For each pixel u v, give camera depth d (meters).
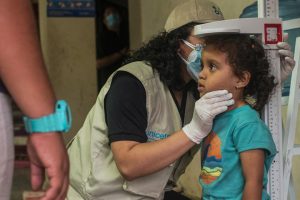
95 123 1.61
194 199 3.13
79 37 4.25
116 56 4.52
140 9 4.19
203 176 1.45
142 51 1.67
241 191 1.37
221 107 1.32
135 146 1.45
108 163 1.59
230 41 1.33
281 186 1.47
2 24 0.80
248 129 1.32
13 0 0.81
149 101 1.51
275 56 1.42
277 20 1.40
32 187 0.90
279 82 1.43
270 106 1.44
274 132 1.45
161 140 1.43
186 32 1.55
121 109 1.48
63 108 0.86
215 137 1.40
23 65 0.81
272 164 1.46
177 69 1.58
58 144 0.86
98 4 4.46
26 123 0.85
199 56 1.50
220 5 2.91
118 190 1.58
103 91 1.63
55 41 4.21
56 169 0.85
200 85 1.40
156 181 1.56
